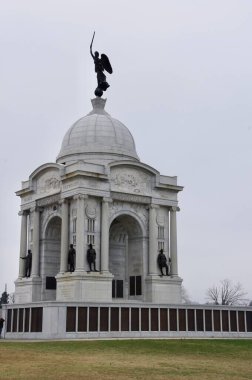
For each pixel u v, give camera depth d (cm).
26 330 7481
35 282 9175
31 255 9394
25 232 9688
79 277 8188
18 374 3300
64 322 7088
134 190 9094
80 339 6731
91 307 7331
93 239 8544
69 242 8662
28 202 9644
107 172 8794
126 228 9450
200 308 8169
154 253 9094
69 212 8775
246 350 5284
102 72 10638
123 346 5431
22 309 7631
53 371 3475
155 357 4506
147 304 7762
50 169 9244
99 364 3909
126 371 3553
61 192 8844
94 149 9600
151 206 9219
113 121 10106
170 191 9488
